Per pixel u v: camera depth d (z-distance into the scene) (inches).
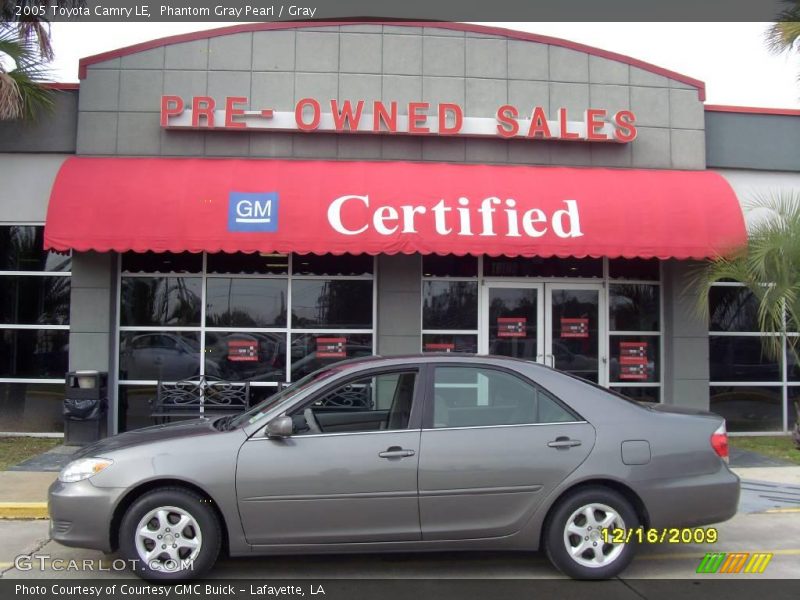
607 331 442.3
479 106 429.4
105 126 412.2
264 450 205.2
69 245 364.8
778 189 454.0
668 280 440.1
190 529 206.2
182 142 413.1
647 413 219.8
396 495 204.4
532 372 221.0
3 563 228.2
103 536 202.7
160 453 205.0
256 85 419.2
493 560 235.0
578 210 390.0
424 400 214.8
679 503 210.7
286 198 377.4
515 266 438.9
